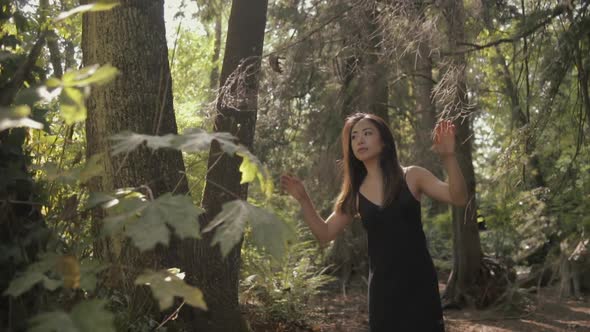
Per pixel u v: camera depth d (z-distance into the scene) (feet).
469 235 26.73
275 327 19.01
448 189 9.47
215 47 39.96
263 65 22.26
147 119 11.72
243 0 16.52
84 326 3.84
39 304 5.49
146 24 11.87
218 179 14.96
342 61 24.07
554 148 18.57
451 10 17.83
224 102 15.89
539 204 20.63
